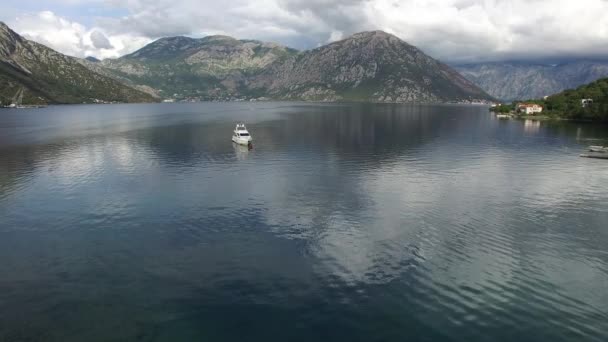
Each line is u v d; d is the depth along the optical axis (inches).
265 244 1935.3
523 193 2817.4
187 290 1519.4
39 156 4232.3
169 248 1889.8
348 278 1609.3
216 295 1485.0
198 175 3339.1
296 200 2628.0
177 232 2081.7
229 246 1911.9
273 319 1339.8
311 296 1475.1
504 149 4800.7
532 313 1374.3
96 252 1845.5
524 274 1646.2
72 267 1700.3
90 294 1492.4
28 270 1673.2
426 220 2266.2
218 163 3868.1
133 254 1825.8
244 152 4512.8
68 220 2252.7
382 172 3467.0
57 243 1942.7
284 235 2044.8
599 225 2201.0
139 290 1519.4
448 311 1380.4
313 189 2893.7
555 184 3073.3
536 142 5462.6
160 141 5438.0
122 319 1342.3
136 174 3371.1
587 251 1871.3
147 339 1244.5
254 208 2465.6
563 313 1375.5
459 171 3528.5
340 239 1996.8
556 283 1576.0
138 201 2598.4
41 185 2992.1
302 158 4131.4
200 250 1870.1
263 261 1756.9
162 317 1353.3
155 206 2498.8
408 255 1814.7
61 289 1526.8
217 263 1739.7
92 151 4564.5
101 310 1391.5
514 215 2356.1
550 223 2230.6
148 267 1701.5
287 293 1496.1
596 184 3070.9
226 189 2891.2
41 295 1483.8
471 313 1370.6
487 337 1247.5
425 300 1449.3
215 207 2481.5
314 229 2127.2
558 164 3865.7
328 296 1476.4
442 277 1616.6
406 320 1328.7
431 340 1232.2
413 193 2800.2
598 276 1632.6
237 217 2305.6
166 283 1571.1
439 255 1819.6
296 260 1764.3
